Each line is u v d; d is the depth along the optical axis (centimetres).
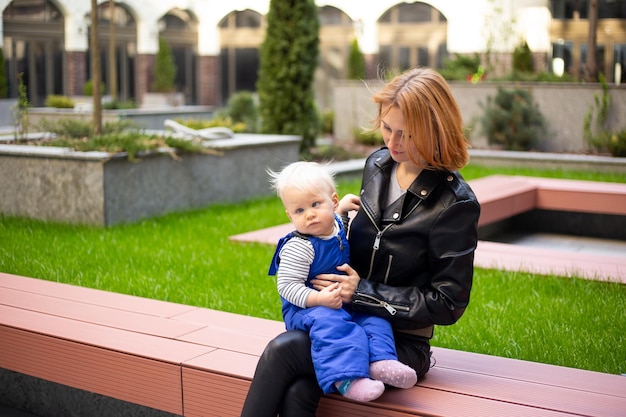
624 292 510
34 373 343
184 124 1273
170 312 377
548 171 1238
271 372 250
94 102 905
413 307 257
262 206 905
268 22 1281
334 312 254
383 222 268
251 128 1744
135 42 2709
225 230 735
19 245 643
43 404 359
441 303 255
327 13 2764
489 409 253
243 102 1780
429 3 2456
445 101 256
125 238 684
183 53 2897
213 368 292
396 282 269
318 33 1290
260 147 988
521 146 1462
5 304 387
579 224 876
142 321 359
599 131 1433
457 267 256
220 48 2950
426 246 262
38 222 770
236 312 459
